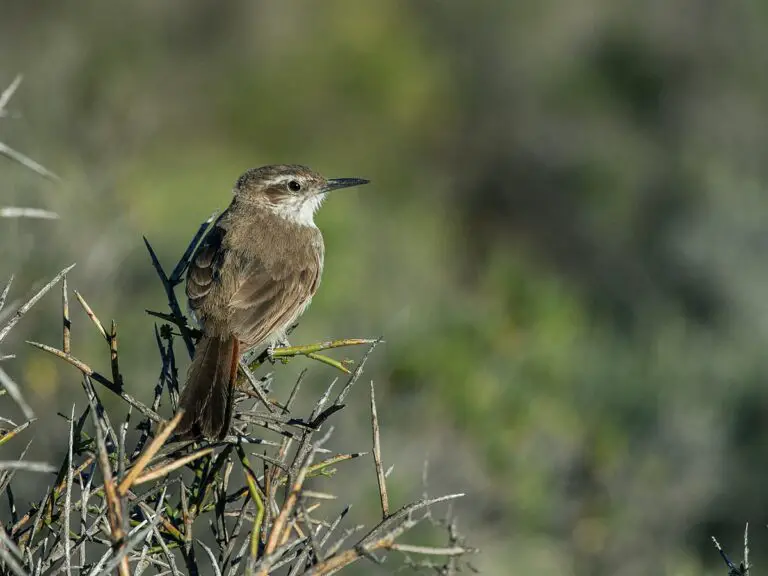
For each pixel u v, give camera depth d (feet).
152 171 76.64
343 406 16.96
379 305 60.39
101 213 44.83
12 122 51.70
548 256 80.07
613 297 71.61
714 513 48.26
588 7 94.99
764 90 87.86
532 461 49.01
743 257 66.95
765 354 56.24
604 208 80.28
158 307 43.60
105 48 79.66
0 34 66.64
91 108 58.18
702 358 55.42
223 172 84.84
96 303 40.42
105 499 15.94
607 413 52.34
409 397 50.26
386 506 15.43
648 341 60.03
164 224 66.08
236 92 92.58
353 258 64.28
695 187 77.77
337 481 41.47
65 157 51.01
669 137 85.76
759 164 81.05
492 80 93.66
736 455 50.26
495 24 96.63
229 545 17.02
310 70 95.25
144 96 79.20
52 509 16.48
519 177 86.48
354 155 92.73
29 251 39.17
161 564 16.35
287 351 19.56
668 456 49.55
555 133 87.66
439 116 94.02
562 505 47.57
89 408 16.55
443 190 88.63
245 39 95.30
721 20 90.27
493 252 78.28
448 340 54.65
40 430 35.06
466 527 43.42
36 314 38.58
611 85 91.09
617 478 48.49
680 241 69.10
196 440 18.11
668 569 45.85
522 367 54.85
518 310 62.95
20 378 36.24
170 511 17.80
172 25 90.43
